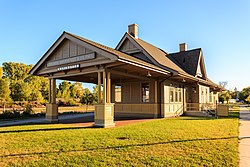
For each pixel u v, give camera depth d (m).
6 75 54.09
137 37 18.72
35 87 41.50
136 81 17.42
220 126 10.77
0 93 32.72
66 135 8.12
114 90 18.73
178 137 7.66
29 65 56.09
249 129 10.03
